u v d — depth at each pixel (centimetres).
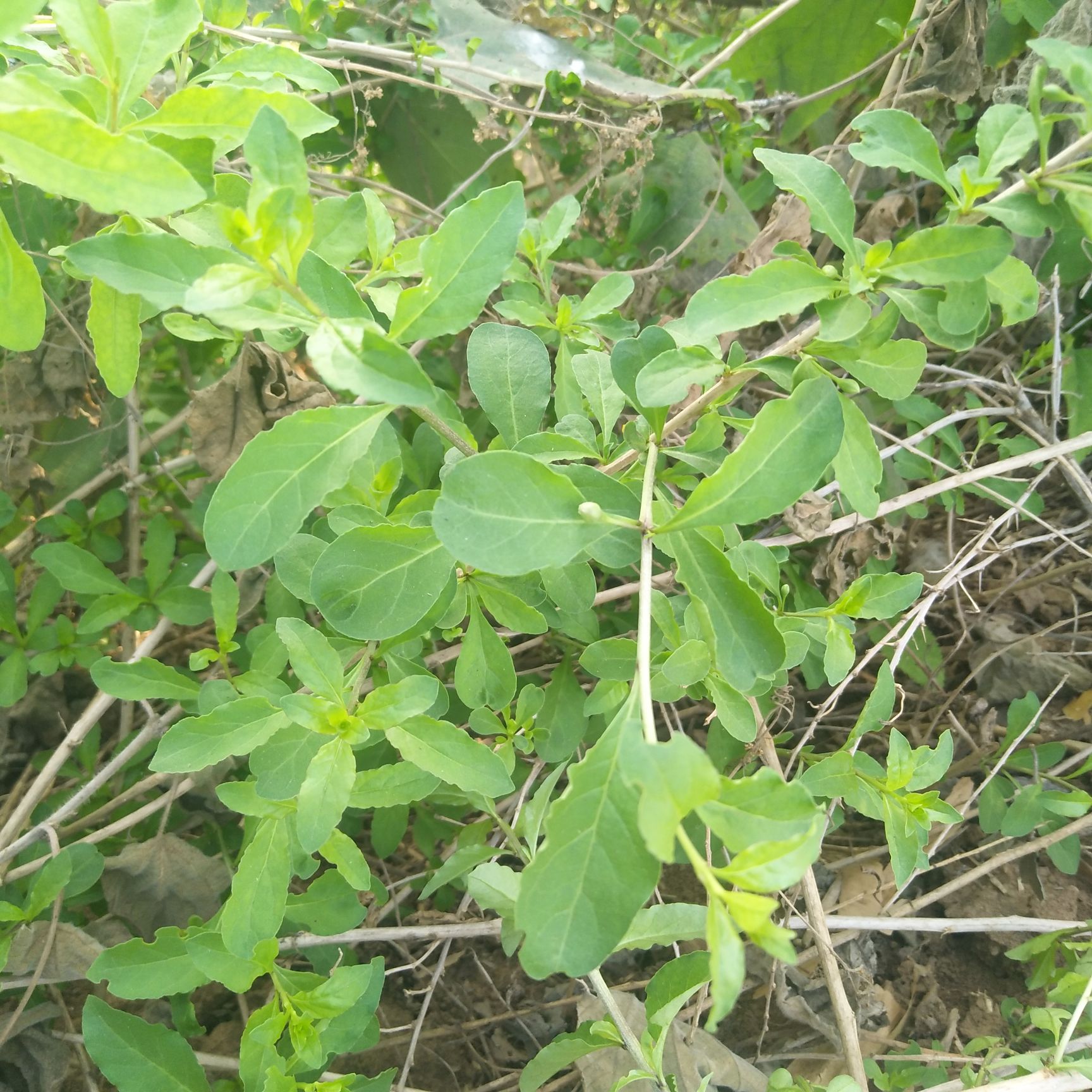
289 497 26
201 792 48
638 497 32
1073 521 56
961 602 56
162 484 61
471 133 63
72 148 23
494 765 32
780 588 41
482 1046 49
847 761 38
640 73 63
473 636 36
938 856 52
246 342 46
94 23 27
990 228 27
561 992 50
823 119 71
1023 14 48
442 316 27
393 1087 42
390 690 31
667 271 59
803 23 62
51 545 46
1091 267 50
